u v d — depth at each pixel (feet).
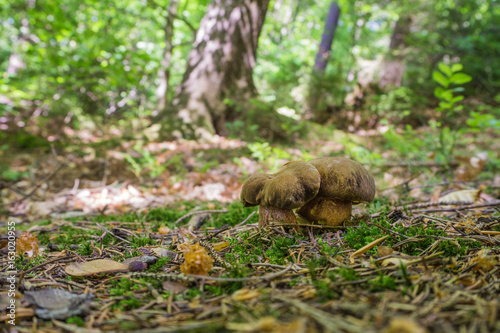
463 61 9.16
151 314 0.88
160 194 2.83
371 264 1.07
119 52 5.09
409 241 1.22
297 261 1.18
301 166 1.32
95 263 1.22
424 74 9.13
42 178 3.43
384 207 1.81
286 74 7.21
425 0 8.50
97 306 0.95
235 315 0.78
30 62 6.12
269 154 3.43
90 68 5.16
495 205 1.66
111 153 4.04
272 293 0.91
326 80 6.75
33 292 0.99
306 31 10.53
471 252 1.18
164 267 1.24
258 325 0.68
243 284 1.00
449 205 1.92
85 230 1.87
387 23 10.19
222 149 4.17
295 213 1.56
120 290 1.02
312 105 6.73
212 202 2.52
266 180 1.37
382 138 5.09
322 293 0.88
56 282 1.12
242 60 5.33
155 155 3.93
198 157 3.73
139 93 7.79
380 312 0.76
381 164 3.15
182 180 3.08
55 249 1.54
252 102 4.89
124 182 3.17
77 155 4.12
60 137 5.03
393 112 6.42
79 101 5.61
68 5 7.63
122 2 9.27
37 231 1.92
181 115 4.94
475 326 0.69
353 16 8.86
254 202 1.38
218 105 5.13
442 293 0.85
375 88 7.00
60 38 5.24
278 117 5.02
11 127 5.31
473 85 9.44
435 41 9.29
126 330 0.80
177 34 10.60
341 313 0.77
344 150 4.01
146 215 2.19
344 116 6.47
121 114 6.20
